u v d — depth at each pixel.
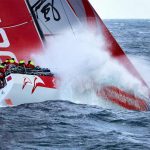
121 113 72.69
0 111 69.31
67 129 62.31
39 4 82.88
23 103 73.19
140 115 72.12
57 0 82.31
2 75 74.88
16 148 54.59
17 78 73.25
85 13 81.12
